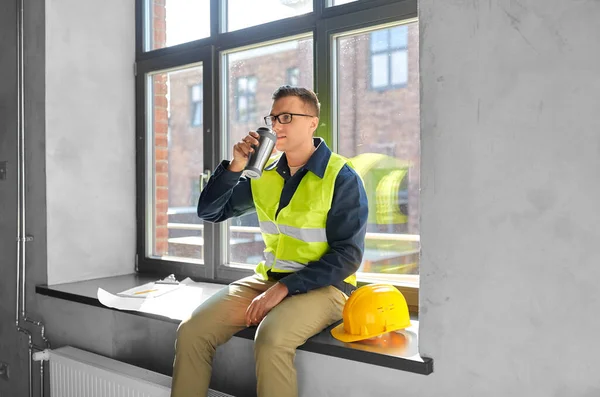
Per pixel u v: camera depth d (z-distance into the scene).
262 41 2.46
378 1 2.09
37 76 2.67
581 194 1.29
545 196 1.34
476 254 1.44
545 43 1.32
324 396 1.69
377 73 2.18
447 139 1.47
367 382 1.61
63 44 2.71
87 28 2.80
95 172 2.85
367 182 2.22
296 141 1.82
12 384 2.88
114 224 2.94
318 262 1.73
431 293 1.51
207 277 2.70
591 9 1.26
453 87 1.46
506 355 1.40
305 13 2.32
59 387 2.35
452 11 1.45
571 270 1.31
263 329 1.60
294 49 2.42
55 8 2.67
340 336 1.67
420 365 1.47
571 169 1.30
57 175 2.69
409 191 2.14
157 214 3.00
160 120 2.95
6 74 2.83
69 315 2.55
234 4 2.60
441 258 1.49
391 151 2.16
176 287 2.53
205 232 2.70
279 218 1.86
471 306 1.45
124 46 2.97
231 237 2.68
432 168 1.50
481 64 1.41
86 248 2.81
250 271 2.53
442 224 1.49
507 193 1.39
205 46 2.64
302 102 1.81
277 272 1.87
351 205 1.75
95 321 2.44
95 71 2.84
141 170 2.99
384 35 2.15
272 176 1.94
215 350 1.82
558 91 1.31
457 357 1.47
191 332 1.77
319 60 2.25
